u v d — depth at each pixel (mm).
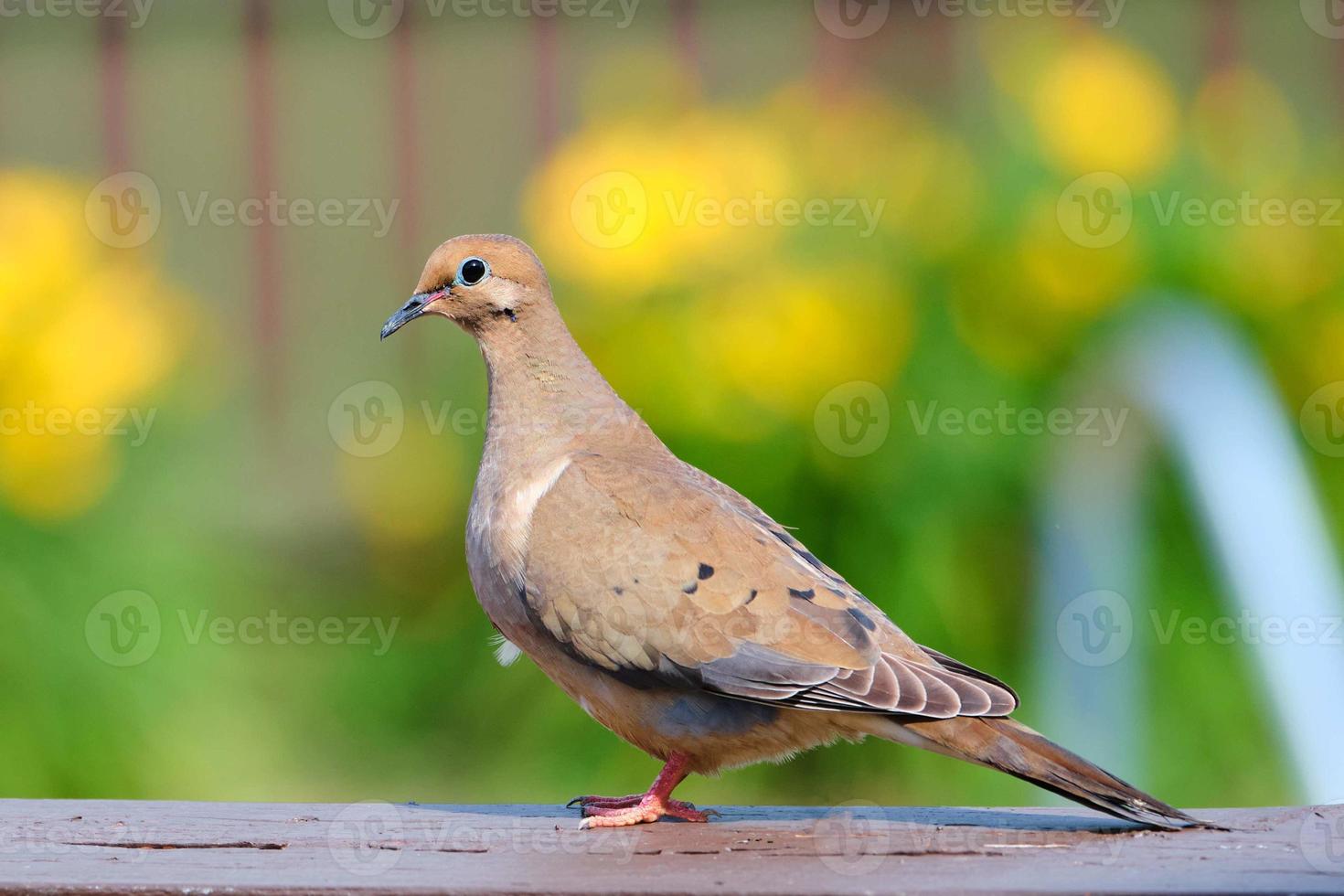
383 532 14195
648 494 7242
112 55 18609
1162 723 11898
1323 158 14031
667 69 15445
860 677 6734
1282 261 13125
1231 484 10945
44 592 12500
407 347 16109
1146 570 11992
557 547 7188
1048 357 12773
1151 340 12117
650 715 7215
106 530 12844
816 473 12539
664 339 12836
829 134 13852
